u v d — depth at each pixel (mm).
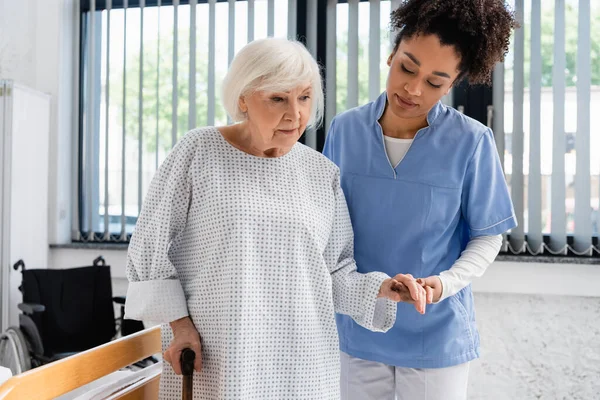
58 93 3410
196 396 1092
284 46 1035
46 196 3309
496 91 2826
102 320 2949
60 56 3418
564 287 2754
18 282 3076
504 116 2822
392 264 1409
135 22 3314
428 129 1396
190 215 1102
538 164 2783
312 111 1108
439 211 1383
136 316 1078
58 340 2854
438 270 1415
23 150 3107
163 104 3277
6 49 3473
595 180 2768
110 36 3354
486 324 2855
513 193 2816
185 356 1018
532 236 2801
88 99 3400
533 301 2811
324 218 1164
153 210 1111
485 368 2857
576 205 2764
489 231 1390
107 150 3375
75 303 2906
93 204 3424
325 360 1146
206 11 3213
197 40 3217
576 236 2766
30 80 3447
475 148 1376
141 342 1220
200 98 3227
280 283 1085
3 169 3016
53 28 3418
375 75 2975
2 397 863
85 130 3455
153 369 1286
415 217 1386
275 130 1053
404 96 1275
